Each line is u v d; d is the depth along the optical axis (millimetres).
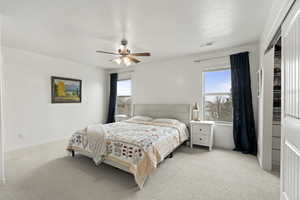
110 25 2363
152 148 2248
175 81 4258
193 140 3611
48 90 3975
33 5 1826
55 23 2281
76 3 1801
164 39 2924
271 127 2432
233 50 3418
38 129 3787
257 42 3117
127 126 3441
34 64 3693
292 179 1192
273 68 2400
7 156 2969
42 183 2047
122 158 2188
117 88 5594
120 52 2691
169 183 2072
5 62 3232
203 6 1892
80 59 4328
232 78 3371
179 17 2145
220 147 3631
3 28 2418
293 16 1179
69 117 4480
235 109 3350
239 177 2221
